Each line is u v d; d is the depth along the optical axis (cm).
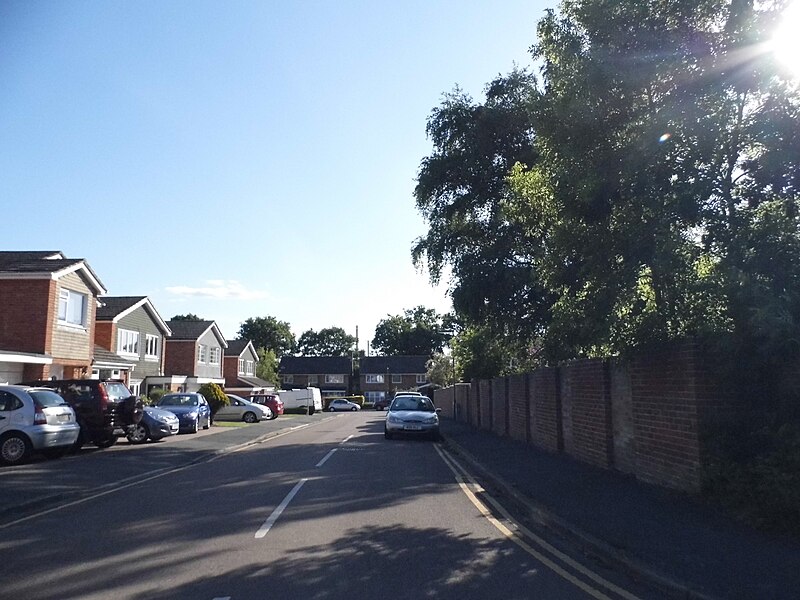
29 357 2478
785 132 882
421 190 2911
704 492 968
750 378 971
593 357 1527
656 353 1131
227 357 6419
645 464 1193
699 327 995
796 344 840
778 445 866
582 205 1020
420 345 11788
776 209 966
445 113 2881
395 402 2711
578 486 1198
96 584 675
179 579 688
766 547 741
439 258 2903
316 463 1734
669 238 980
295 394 6319
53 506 1135
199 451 2031
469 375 3700
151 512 1062
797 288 898
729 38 904
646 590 646
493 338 2992
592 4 991
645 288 1110
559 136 1050
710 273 1002
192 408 2950
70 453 1942
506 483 1252
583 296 1146
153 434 2359
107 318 3862
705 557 704
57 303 2709
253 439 2541
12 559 779
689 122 923
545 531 910
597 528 848
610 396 1392
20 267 2684
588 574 703
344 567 729
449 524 960
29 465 1622
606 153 1005
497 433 2670
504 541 854
